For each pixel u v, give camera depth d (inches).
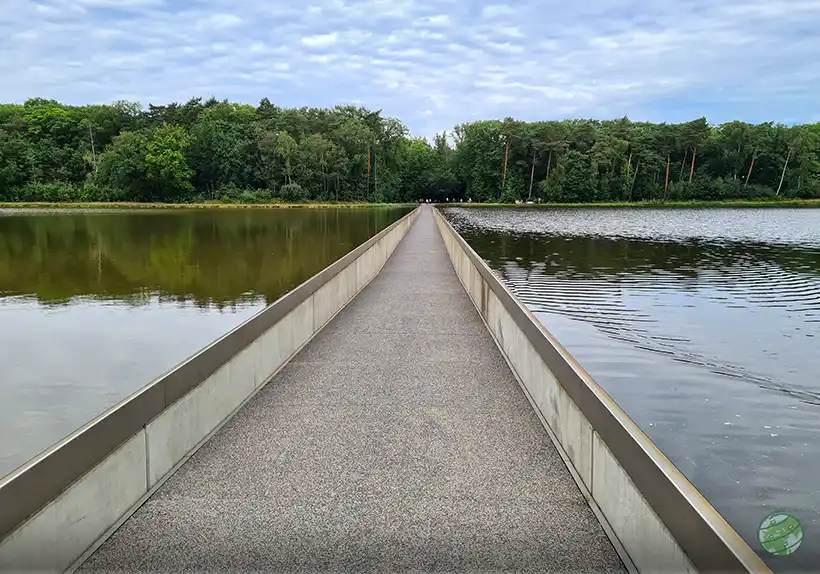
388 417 226.8
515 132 4608.8
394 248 973.2
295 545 140.6
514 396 251.4
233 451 195.2
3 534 110.9
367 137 4564.5
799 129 4443.9
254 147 4229.8
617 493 142.8
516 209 3978.8
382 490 168.6
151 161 3799.2
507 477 176.6
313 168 4271.7
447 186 4936.0
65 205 3590.1
